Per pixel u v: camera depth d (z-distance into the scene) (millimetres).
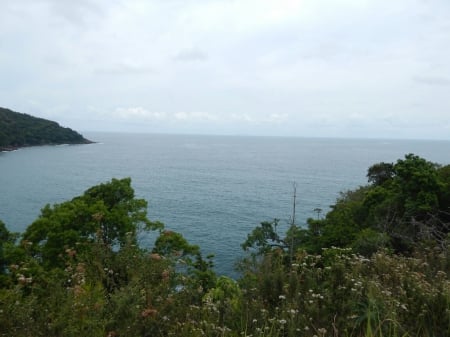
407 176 18766
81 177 88688
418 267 5195
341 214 22094
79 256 4816
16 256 13773
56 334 3164
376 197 20797
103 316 3334
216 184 80875
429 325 3488
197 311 3824
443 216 17672
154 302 3654
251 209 53469
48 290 3887
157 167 117062
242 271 6398
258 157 171125
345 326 3416
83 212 15695
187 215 49156
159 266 4254
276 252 5445
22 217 47781
